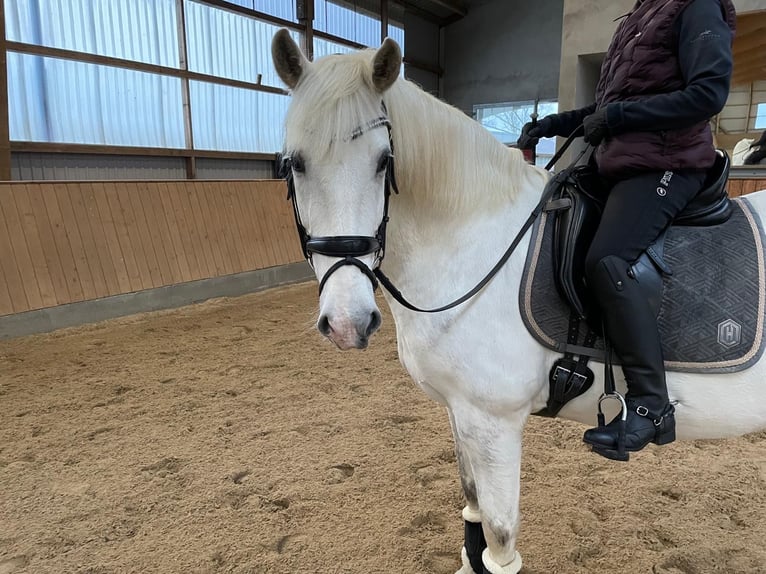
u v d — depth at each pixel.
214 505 2.10
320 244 1.11
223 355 3.98
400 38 14.14
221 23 9.20
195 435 2.70
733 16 1.25
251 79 9.87
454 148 1.34
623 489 2.18
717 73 1.15
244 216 6.21
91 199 4.89
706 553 1.78
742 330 1.24
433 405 3.05
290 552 1.83
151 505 2.10
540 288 1.31
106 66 7.65
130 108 8.04
